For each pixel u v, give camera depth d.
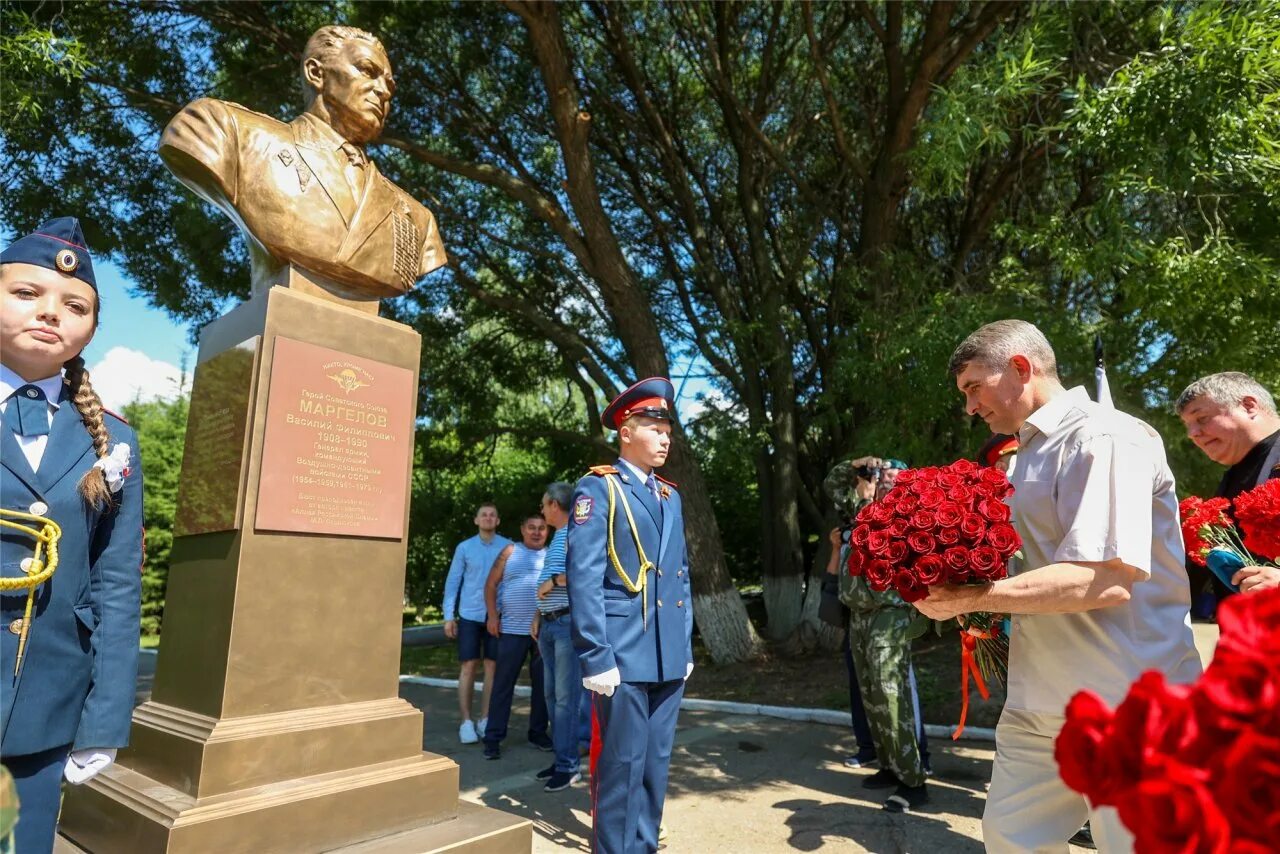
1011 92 5.77
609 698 3.10
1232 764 0.78
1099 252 5.28
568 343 10.52
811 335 11.27
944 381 6.10
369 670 3.17
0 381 2.03
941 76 8.34
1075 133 5.67
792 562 10.59
